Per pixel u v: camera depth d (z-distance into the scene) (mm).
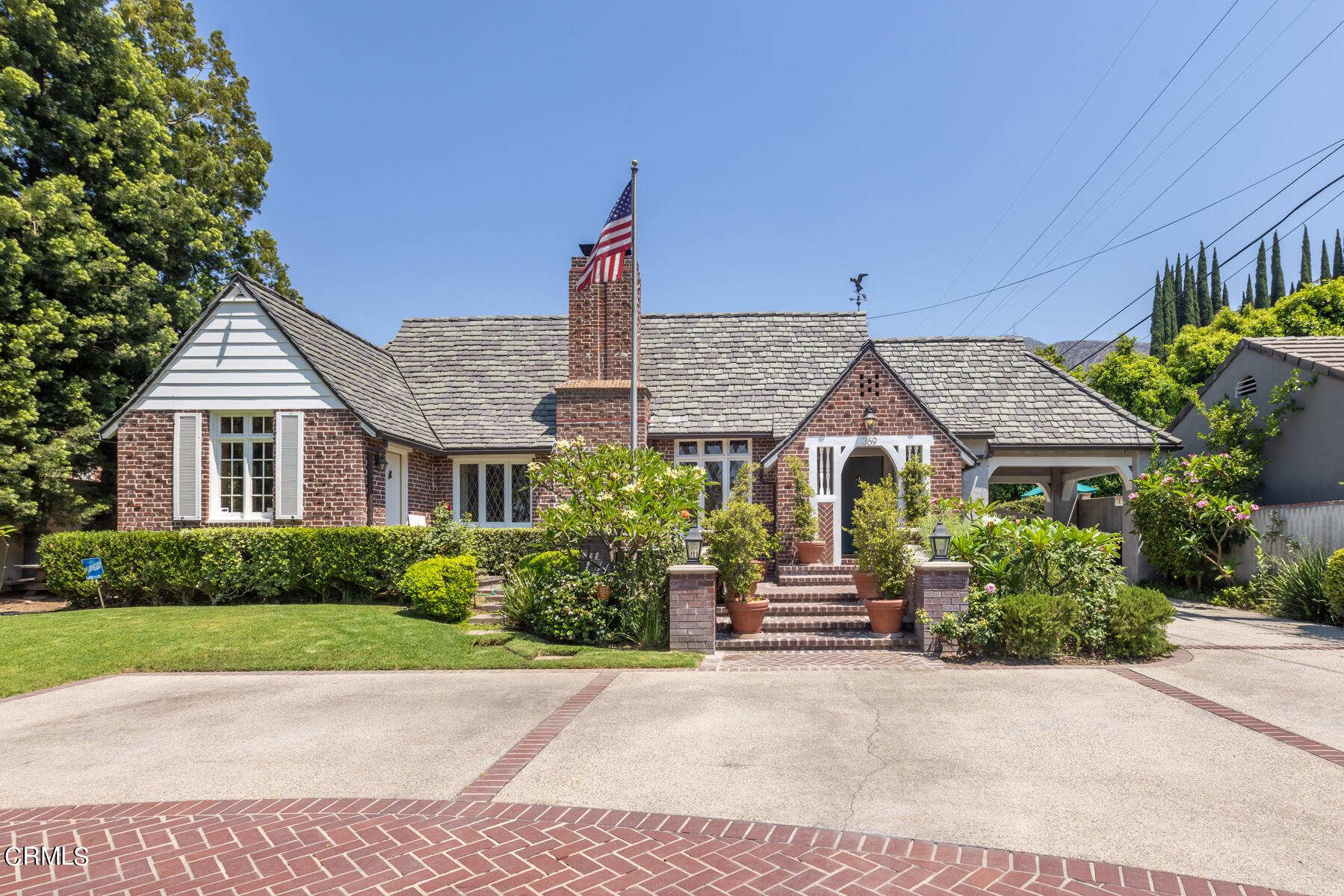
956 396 18984
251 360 15320
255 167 28078
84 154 18953
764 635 11391
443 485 18141
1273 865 4289
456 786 5715
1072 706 7703
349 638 11289
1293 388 16781
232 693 8836
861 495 16688
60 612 13375
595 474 11797
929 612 10664
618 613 11531
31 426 16828
